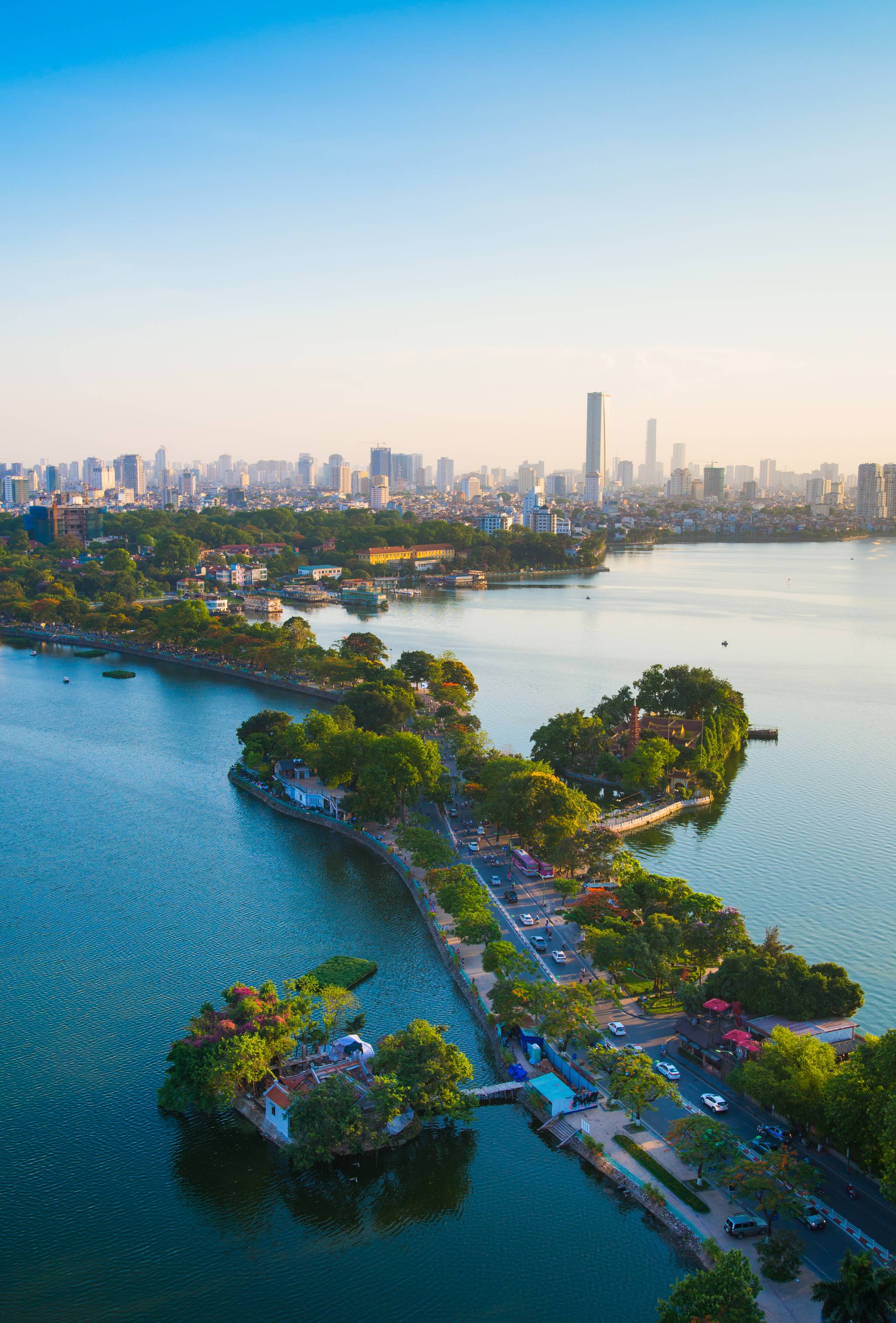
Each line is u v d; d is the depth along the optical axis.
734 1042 139.75
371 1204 119.81
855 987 146.88
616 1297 105.44
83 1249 112.19
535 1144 129.38
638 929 167.50
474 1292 106.50
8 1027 155.62
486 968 160.75
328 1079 132.25
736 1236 108.62
